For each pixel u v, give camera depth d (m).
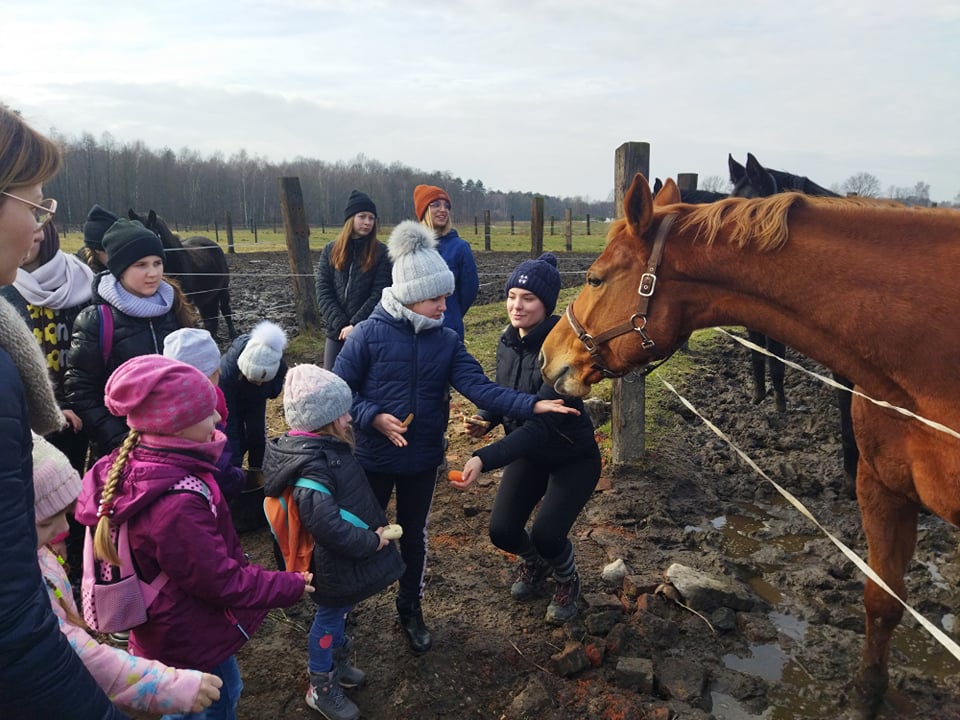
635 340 2.59
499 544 3.00
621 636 2.91
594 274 2.65
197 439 1.84
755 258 2.35
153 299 3.09
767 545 3.87
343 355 2.71
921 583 3.42
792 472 4.66
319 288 4.63
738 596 3.18
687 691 2.63
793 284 2.29
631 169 4.23
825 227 2.28
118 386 1.75
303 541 2.29
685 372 7.02
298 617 3.14
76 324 2.99
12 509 1.00
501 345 3.12
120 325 2.99
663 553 3.71
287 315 11.03
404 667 2.76
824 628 3.12
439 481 4.52
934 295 2.12
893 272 2.17
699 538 3.94
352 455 2.39
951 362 2.10
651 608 3.18
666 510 4.19
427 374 2.69
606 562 3.61
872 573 2.01
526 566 3.23
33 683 1.00
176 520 1.74
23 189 1.16
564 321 2.80
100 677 1.40
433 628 3.02
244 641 2.00
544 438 2.65
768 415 5.86
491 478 4.59
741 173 5.96
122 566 1.77
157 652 1.87
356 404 2.67
